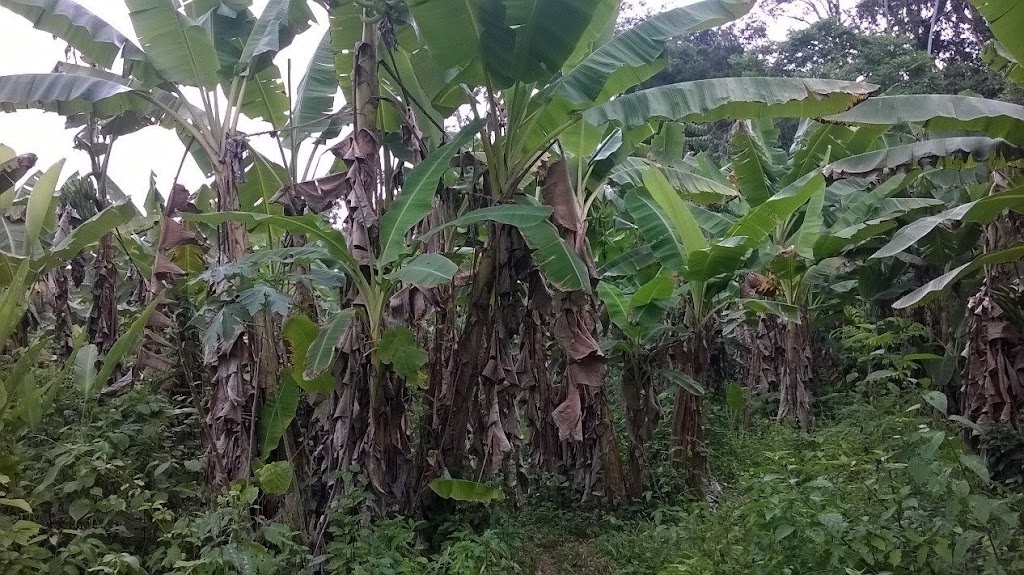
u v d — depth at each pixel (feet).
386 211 16.48
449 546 15.21
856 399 24.30
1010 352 20.63
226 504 13.83
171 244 18.12
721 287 21.52
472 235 18.84
